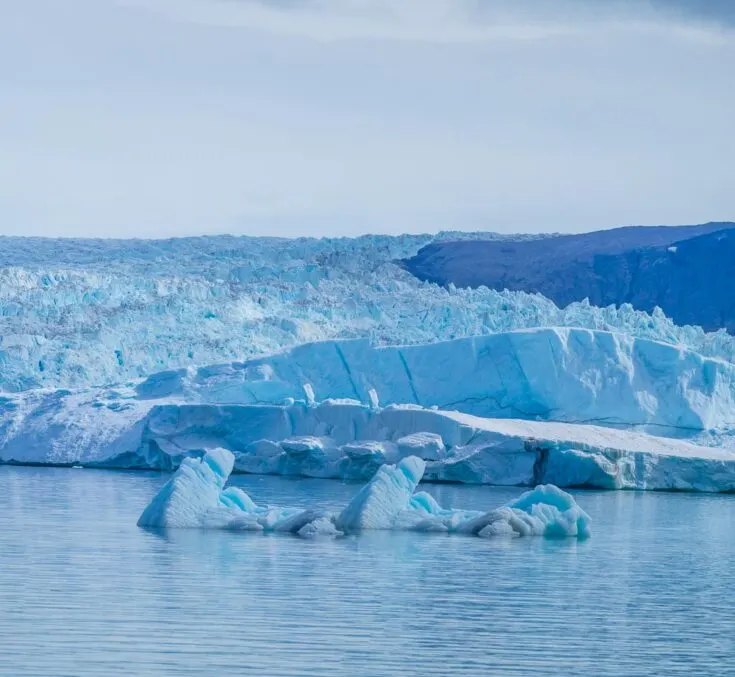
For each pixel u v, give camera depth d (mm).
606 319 113250
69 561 40906
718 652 30000
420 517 52188
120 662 27234
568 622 33000
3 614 31781
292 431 94312
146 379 108000
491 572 40750
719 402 99188
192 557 42125
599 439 86688
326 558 42625
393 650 29016
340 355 102875
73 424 102500
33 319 126188
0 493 71000
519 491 78312
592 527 57969
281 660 27766
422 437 86188
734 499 78250
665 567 43938
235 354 116688
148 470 96688
